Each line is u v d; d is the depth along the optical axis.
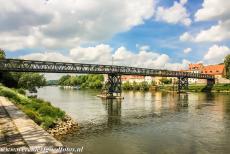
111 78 78.06
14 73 77.50
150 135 26.53
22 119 14.91
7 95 31.20
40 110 28.44
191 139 24.61
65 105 56.53
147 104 59.34
